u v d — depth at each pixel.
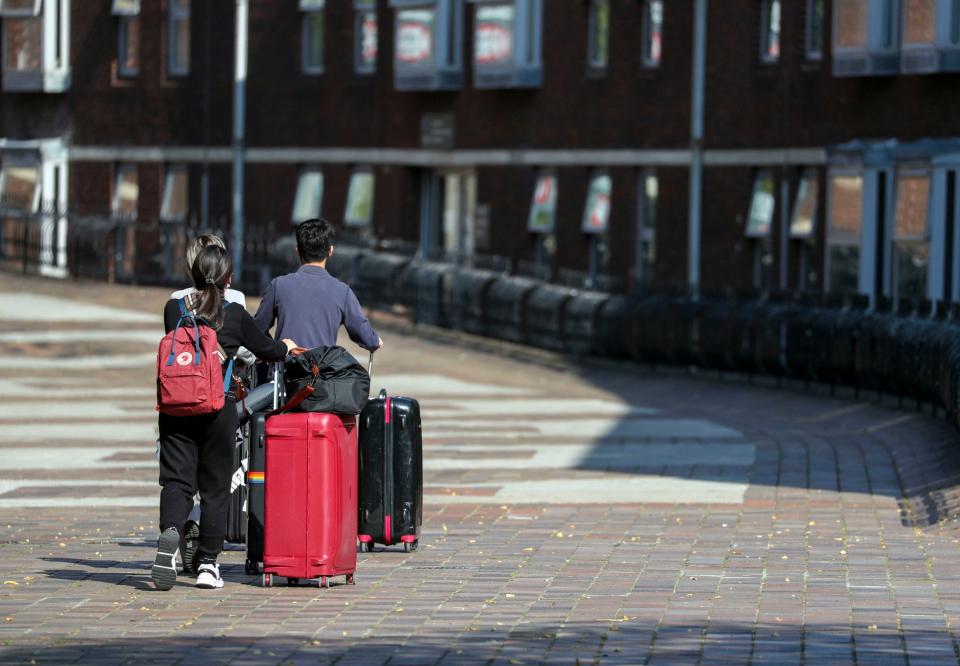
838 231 66.75
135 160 105.44
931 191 60.31
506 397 58.31
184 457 24.70
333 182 95.81
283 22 98.00
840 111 69.62
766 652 20.48
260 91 99.25
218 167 101.44
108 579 25.55
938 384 47.97
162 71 104.31
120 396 54.41
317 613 23.03
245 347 25.25
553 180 84.81
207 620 22.50
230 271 25.00
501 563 27.20
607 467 40.62
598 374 67.75
